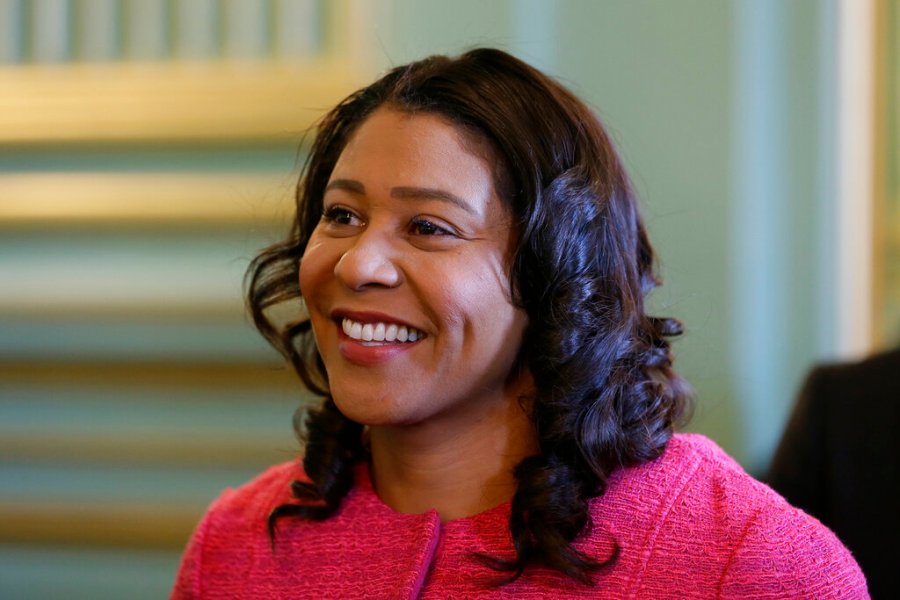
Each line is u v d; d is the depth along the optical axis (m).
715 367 5.28
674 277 5.34
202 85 5.62
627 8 5.46
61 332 5.69
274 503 3.06
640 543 2.57
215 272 5.57
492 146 2.62
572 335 2.63
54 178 5.70
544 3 5.50
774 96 5.47
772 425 5.41
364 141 2.67
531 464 2.64
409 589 2.61
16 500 5.66
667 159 5.40
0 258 5.70
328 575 2.80
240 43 5.67
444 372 2.59
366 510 2.86
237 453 5.52
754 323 5.36
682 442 2.85
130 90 5.67
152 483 5.61
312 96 5.51
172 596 3.09
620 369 2.73
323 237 2.72
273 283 3.16
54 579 5.62
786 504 2.64
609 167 2.82
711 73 5.38
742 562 2.47
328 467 2.93
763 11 5.44
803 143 5.47
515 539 2.57
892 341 5.51
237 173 5.61
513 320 2.66
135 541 5.55
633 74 5.44
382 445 2.88
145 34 5.72
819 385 3.89
